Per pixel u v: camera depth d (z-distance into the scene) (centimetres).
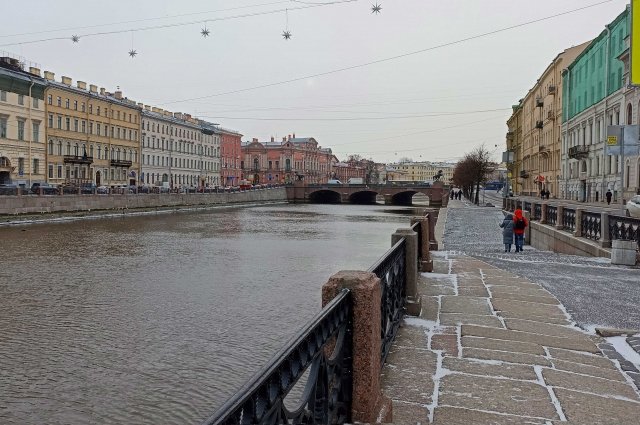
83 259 2488
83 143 7219
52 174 6600
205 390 933
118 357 1087
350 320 407
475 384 544
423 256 1194
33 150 6234
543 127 7706
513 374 574
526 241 2445
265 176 14288
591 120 5162
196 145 10638
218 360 1074
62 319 1377
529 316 816
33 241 3195
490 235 2528
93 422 819
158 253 2741
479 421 461
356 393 405
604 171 4741
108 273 2102
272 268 2272
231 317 1405
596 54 5019
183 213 6562
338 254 2758
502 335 714
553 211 2155
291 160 14338
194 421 824
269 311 1473
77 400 891
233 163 12488
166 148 9500
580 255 1669
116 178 8012
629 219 1405
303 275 2098
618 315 830
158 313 1446
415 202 12544
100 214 5341
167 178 9538
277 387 270
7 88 5775
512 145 11100
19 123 6012
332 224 4925
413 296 810
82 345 1161
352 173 19388
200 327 1307
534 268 1297
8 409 855
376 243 3303
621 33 4297
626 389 546
